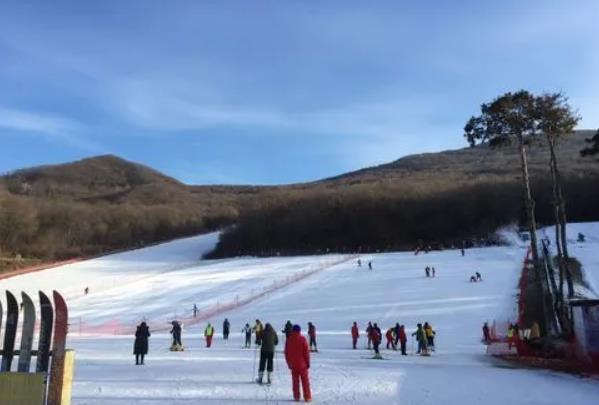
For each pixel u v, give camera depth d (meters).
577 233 71.94
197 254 112.31
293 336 11.48
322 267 67.69
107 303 52.62
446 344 27.78
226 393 12.17
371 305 41.25
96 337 34.69
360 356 23.27
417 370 16.92
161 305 49.94
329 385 13.55
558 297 27.39
